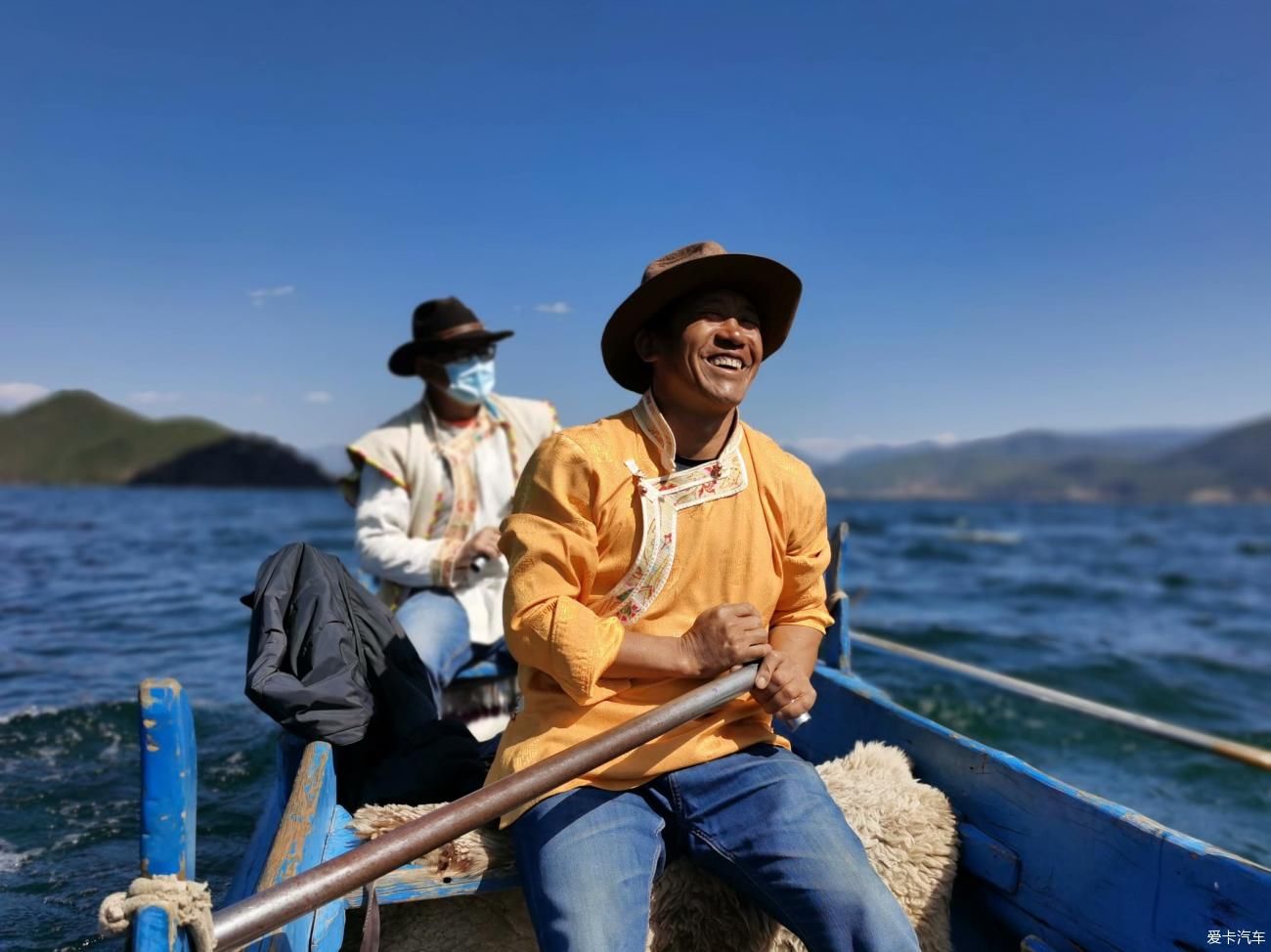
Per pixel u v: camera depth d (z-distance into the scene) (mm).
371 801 2270
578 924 1574
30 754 4469
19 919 2895
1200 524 49938
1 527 22016
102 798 3914
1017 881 1969
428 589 3393
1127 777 5059
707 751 1848
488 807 1471
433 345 3412
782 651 1997
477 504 3502
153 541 18094
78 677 6066
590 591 1905
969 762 2172
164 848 1221
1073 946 1825
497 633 3406
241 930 1236
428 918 1912
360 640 2457
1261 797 4777
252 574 12289
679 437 1968
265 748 4570
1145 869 1666
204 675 6188
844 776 2184
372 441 3490
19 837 3510
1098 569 19234
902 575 16281
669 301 1897
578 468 1849
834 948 1655
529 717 1884
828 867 1681
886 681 6941
